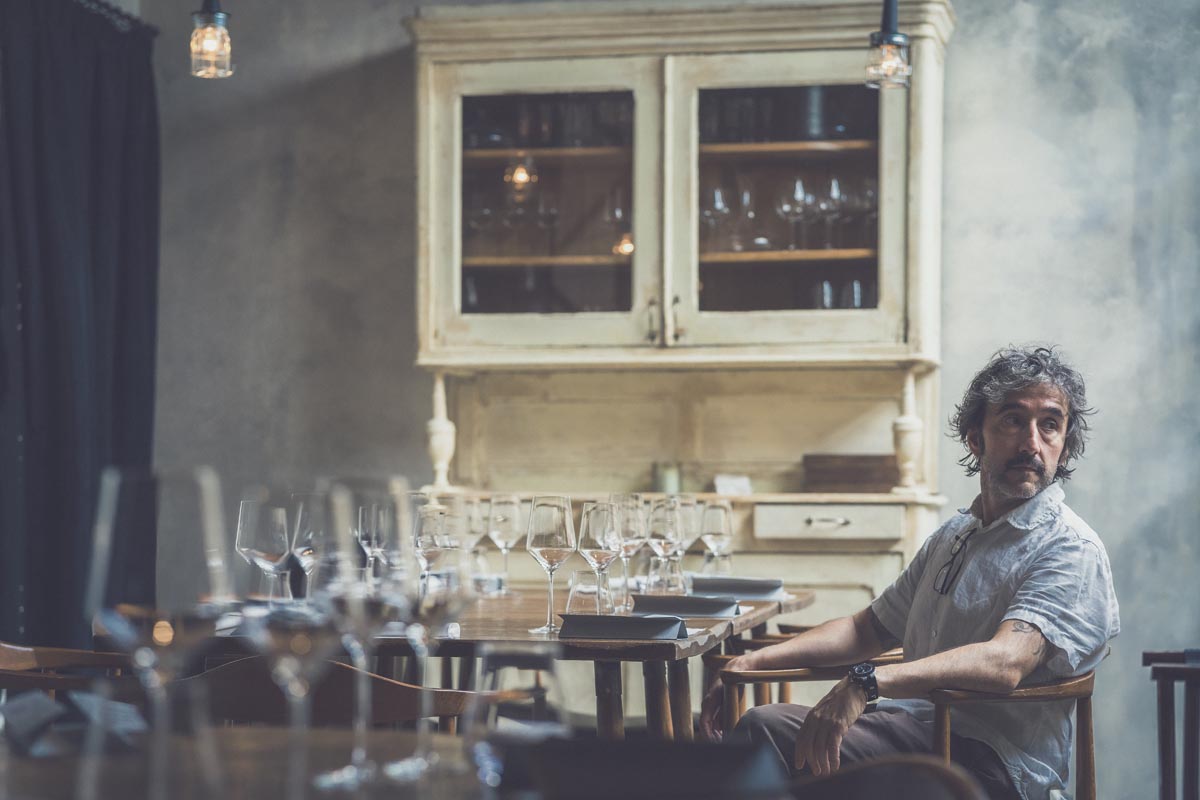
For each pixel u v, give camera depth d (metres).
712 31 3.89
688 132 3.93
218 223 4.56
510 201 4.01
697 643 2.18
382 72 4.50
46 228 3.97
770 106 3.91
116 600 1.11
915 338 3.79
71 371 3.98
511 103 4.02
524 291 3.99
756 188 3.90
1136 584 4.01
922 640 2.42
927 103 3.82
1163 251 4.04
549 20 3.95
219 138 4.57
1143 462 4.02
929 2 3.77
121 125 4.32
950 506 4.11
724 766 1.03
